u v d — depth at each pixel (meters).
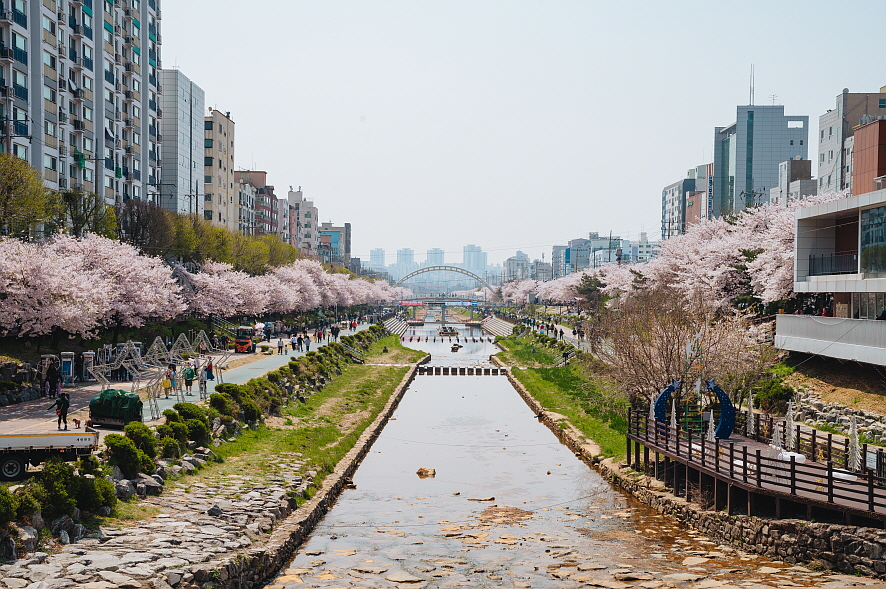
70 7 82.56
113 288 59.25
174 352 56.78
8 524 20.28
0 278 45.84
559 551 27.25
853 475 26.33
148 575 19.75
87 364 51.59
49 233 66.81
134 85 100.00
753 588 22.08
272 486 32.03
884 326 39.62
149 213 83.56
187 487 29.98
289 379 60.34
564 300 193.12
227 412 41.97
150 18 106.38
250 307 99.19
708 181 196.00
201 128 134.88
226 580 21.38
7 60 67.62
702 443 30.56
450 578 24.28
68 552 20.91
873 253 43.97
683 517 31.17
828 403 43.31
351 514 32.84
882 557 22.67
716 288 64.06
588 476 40.81
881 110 108.81
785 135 190.50
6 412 38.44
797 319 50.06
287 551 26.30
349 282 189.12
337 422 52.72
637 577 23.98
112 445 27.86
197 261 97.38
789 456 31.25
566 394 68.62
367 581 23.95
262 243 125.88
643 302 59.34
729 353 43.84
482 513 33.09
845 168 108.50
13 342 54.06
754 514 27.05
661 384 41.91
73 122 82.38
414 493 36.84
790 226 56.44
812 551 24.36
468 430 55.69
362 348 113.12
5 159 56.94
